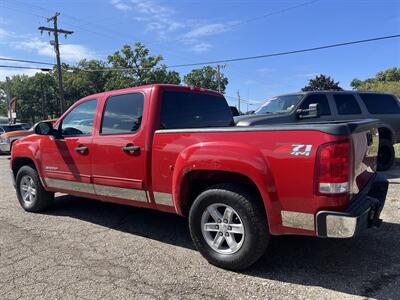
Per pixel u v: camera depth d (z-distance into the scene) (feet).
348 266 12.76
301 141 11.00
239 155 11.93
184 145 13.43
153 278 12.42
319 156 10.66
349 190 10.82
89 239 16.31
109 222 18.76
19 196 21.74
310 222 11.03
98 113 16.97
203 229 13.20
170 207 14.32
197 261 13.69
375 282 11.59
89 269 13.23
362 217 11.00
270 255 13.89
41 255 14.60
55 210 21.33
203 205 12.99
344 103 29.63
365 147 12.67
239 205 12.14
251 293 11.21
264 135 11.65
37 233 17.28
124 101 15.98
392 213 18.22
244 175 12.18
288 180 11.16
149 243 15.65
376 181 13.80
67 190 18.74
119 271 13.00
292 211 11.24
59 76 120.98
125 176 15.51
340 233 10.63
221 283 11.91
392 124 31.01
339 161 10.51
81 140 17.37
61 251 14.98
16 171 22.35
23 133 64.85
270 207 11.55
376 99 31.19
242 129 12.10
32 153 20.18
